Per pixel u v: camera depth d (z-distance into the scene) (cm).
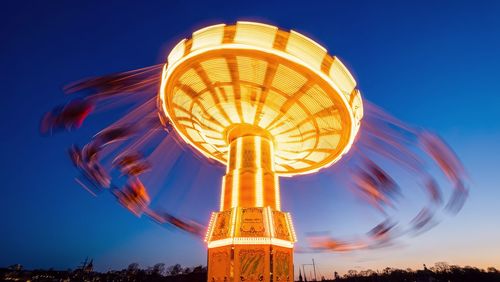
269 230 1791
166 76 1875
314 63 1706
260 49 1661
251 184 2017
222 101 2058
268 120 2156
